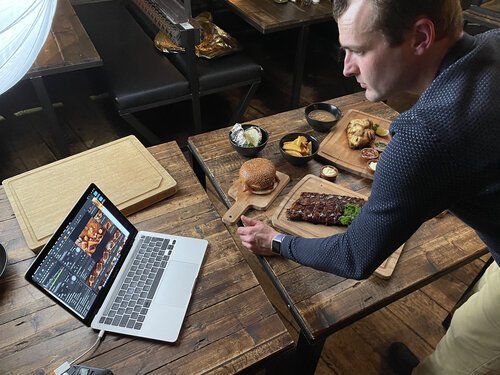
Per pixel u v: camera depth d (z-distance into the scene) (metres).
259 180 1.19
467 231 1.13
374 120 1.55
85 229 0.91
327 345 1.53
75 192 1.14
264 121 1.55
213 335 0.85
